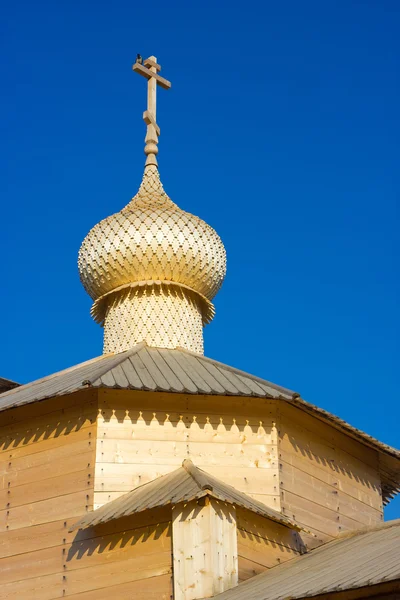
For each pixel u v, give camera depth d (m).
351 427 22.12
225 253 26.66
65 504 19.77
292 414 21.44
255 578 17.81
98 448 19.81
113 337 24.75
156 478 19.73
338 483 22.22
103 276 25.31
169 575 17.77
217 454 20.27
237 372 22.12
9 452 21.14
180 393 19.98
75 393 20.50
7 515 20.48
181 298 25.08
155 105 28.80
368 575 14.34
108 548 18.73
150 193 26.89
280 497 20.17
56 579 19.17
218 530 17.64
